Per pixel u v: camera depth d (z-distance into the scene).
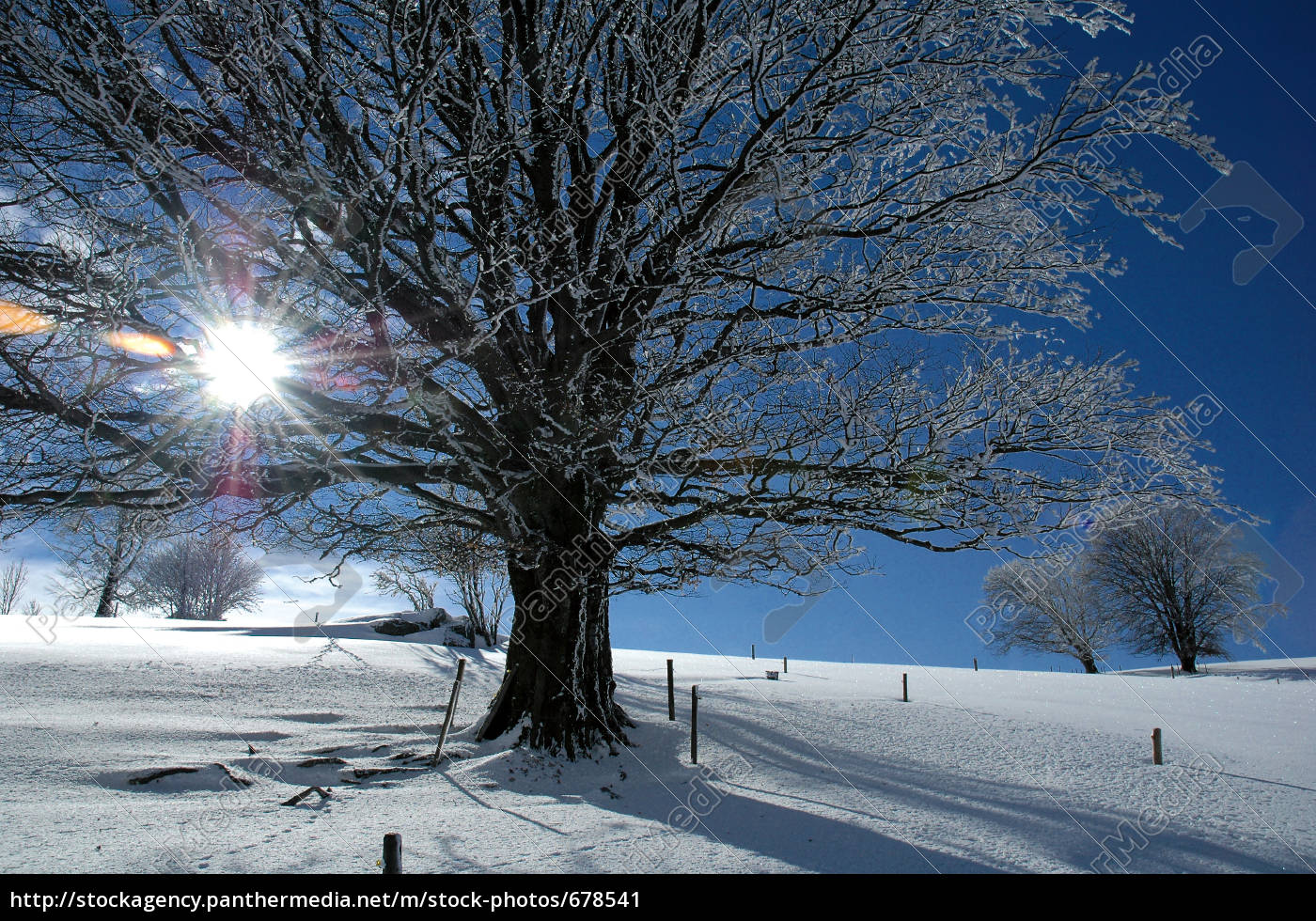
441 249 9.76
